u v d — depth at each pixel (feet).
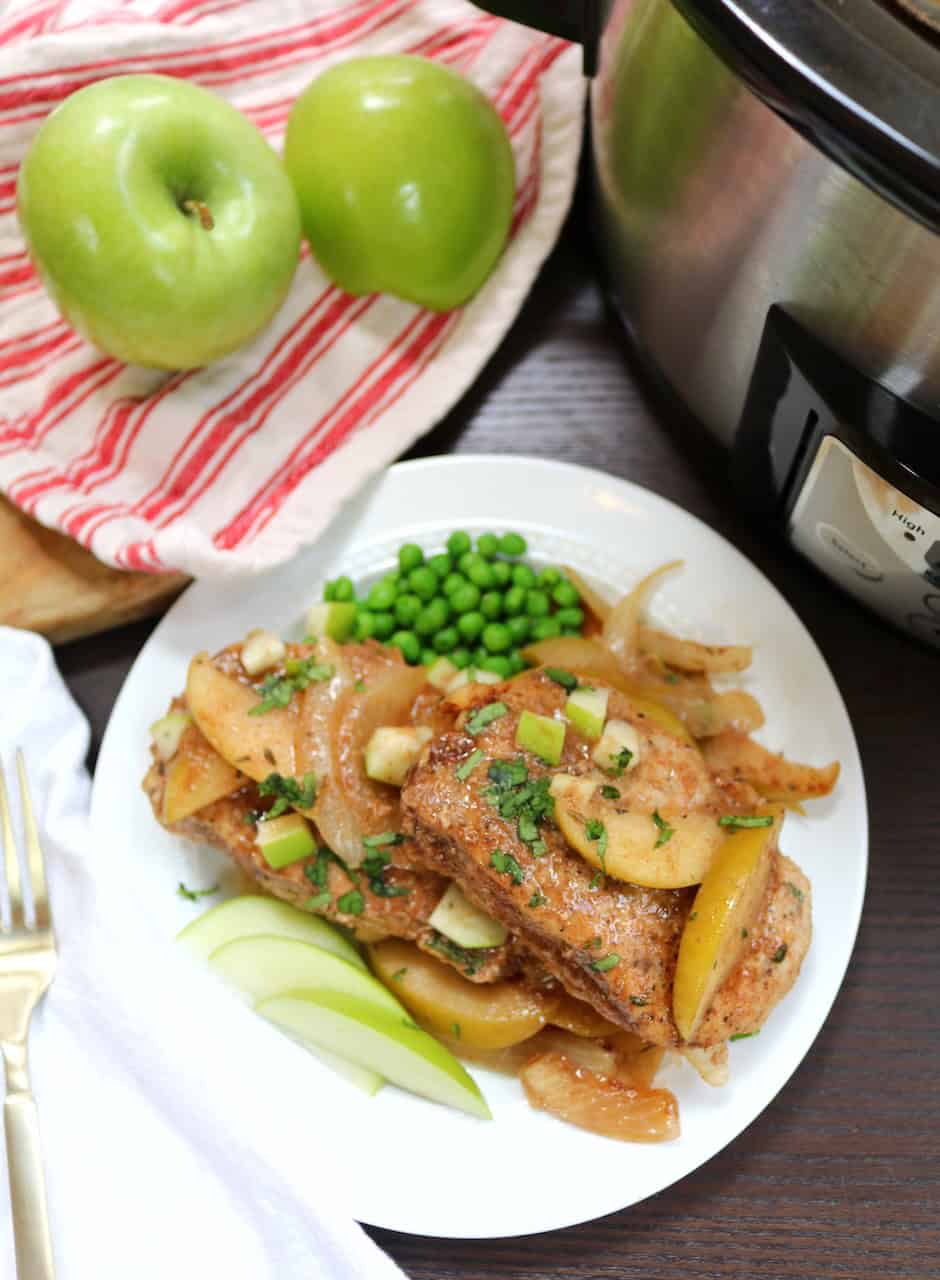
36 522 2.00
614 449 2.07
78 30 1.98
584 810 1.73
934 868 1.94
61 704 1.94
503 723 1.77
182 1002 1.85
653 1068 1.82
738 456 1.90
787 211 1.57
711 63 1.55
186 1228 1.80
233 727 1.82
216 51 2.04
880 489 1.67
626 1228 1.84
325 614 1.93
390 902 1.82
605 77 1.75
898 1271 1.82
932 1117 1.86
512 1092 1.83
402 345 2.06
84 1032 1.86
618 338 2.10
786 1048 1.79
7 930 1.86
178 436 2.00
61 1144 1.83
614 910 1.71
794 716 1.90
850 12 1.44
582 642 1.95
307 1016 1.82
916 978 1.90
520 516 1.99
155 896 1.88
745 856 1.70
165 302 1.84
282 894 1.86
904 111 1.41
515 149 2.08
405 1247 1.83
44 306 2.03
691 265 1.73
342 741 1.83
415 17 2.08
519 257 2.04
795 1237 1.83
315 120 1.92
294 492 1.98
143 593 1.98
